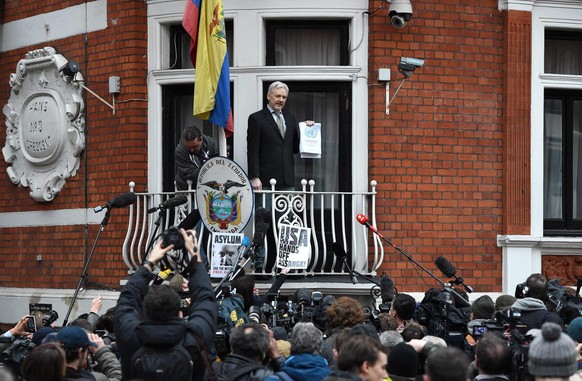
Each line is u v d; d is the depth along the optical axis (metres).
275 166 12.61
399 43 13.05
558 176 13.96
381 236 11.66
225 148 12.67
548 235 13.74
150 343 6.88
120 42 13.73
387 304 10.45
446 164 13.13
